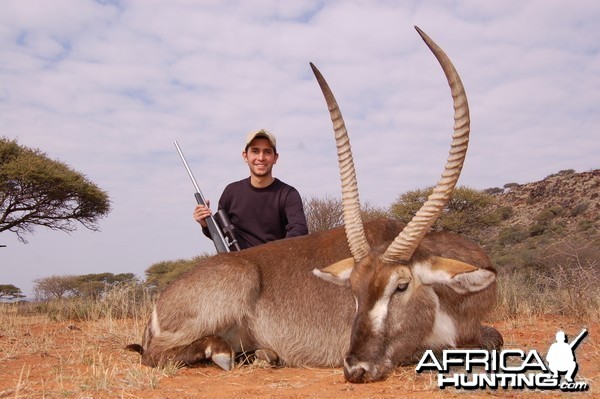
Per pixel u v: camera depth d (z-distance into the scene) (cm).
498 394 193
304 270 263
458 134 210
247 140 334
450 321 231
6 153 1102
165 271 1205
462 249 248
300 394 197
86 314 526
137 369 238
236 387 214
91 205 1181
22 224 1177
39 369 260
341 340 253
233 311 259
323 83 226
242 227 337
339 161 228
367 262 219
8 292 1309
